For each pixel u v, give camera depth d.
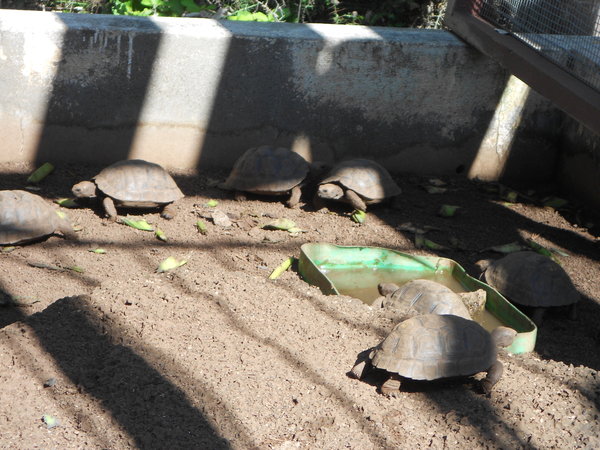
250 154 3.96
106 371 2.68
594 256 3.82
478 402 2.68
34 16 3.97
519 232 3.95
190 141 4.15
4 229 3.38
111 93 4.02
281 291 3.15
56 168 4.04
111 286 3.06
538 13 3.83
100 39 3.93
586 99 3.43
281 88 4.12
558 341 3.20
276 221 3.75
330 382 2.71
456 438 2.54
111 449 2.45
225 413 2.57
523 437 2.56
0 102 3.94
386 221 3.91
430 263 3.54
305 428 2.54
